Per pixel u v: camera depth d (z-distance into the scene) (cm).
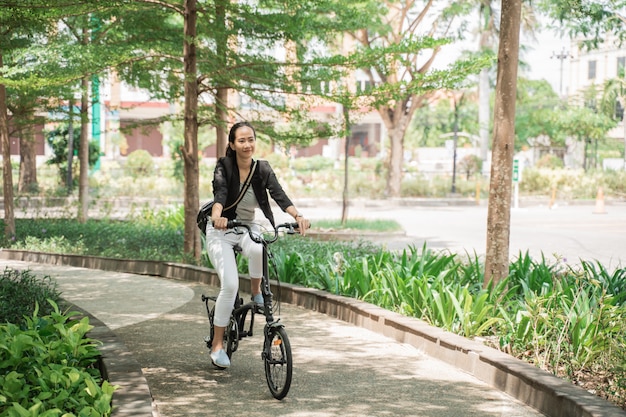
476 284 944
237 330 657
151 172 4156
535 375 589
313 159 5222
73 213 2323
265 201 632
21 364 512
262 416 551
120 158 5184
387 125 3878
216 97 1454
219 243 640
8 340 517
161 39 1577
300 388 625
